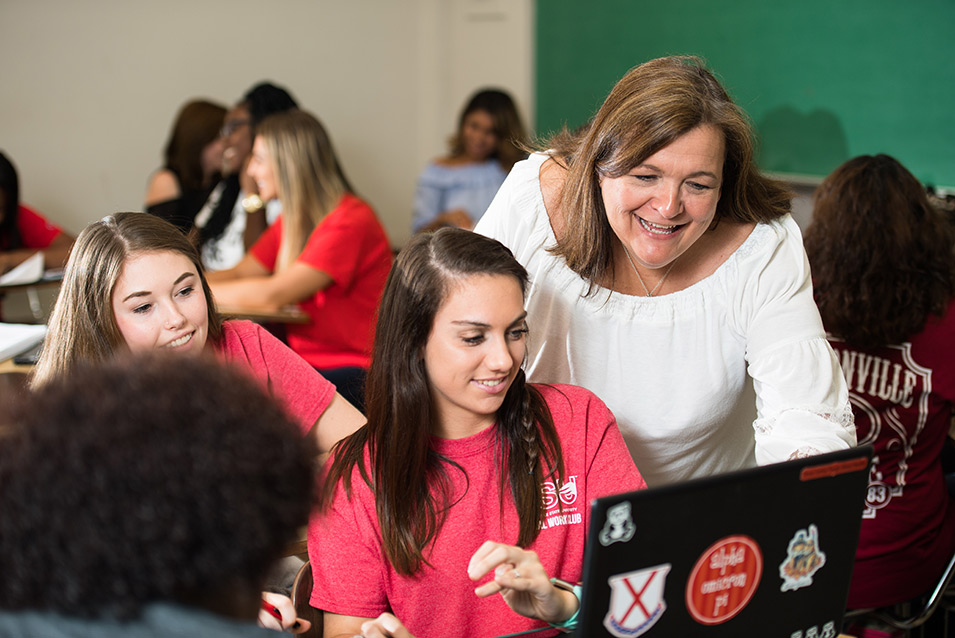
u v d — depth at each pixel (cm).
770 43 323
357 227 261
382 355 111
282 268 271
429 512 110
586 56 420
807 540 81
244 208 307
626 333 133
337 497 110
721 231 128
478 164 401
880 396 161
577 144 132
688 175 109
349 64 486
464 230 112
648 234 116
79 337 127
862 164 160
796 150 319
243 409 63
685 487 73
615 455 119
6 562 58
